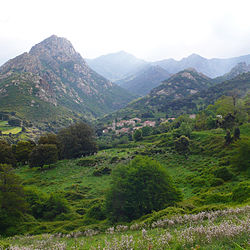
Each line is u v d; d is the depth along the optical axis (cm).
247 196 2327
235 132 6047
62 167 7600
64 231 2552
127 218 2620
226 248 907
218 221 1559
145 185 2739
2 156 7550
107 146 12350
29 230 2792
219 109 9781
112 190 2845
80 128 10050
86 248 1434
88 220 2956
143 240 1220
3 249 1595
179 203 2664
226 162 4641
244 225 1109
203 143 7275
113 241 1291
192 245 1027
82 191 4956
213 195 2838
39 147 7300
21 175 6788
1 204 2872
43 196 3925
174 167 5931
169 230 1511
